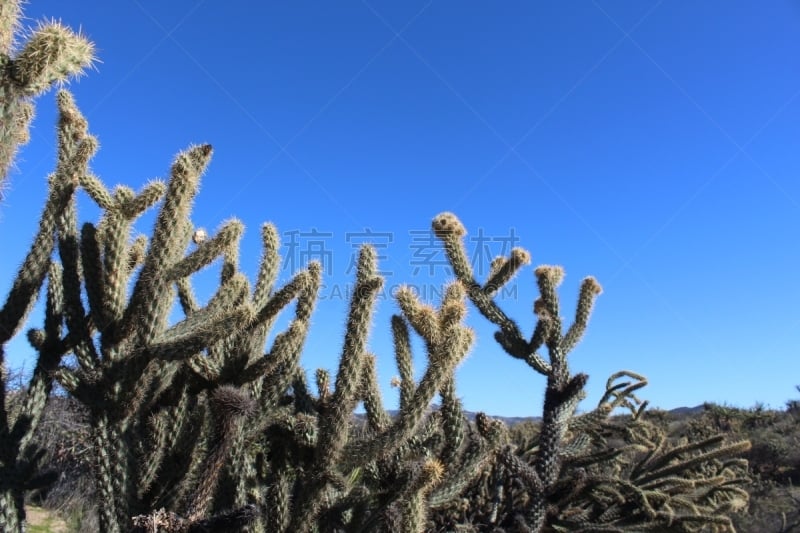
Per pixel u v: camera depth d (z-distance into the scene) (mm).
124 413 2959
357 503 3395
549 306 5211
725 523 6152
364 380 4004
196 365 3469
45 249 3352
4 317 3270
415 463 3180
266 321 3723
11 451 3316
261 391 3607
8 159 2910
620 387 8359
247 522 2561
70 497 9109
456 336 3178
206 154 3230
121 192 3574
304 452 3799
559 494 5414
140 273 3039
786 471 16188
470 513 5586
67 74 2920
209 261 3080
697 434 17500
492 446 3650
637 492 6129
